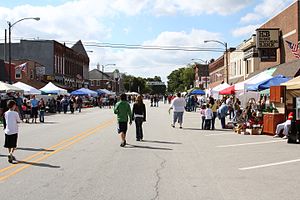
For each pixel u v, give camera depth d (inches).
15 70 2159.2
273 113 807.7
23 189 341.4
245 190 338.0
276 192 330.6
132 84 7278.5
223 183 365.7
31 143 672.4
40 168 439.8
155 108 2620.6
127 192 331.3
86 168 440.5
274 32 1486.2
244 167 448.1
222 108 980.6
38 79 2513.5
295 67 1163.9
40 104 1226.0
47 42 2962.6
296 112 671.8
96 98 3137.3
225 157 521.3
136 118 713.6
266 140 722.2
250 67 1994.3
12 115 482.6
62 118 1464.1
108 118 1461.6
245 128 851.4
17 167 445.7
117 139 737.6
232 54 2487.7
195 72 4940.9
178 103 1000.9
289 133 677.3
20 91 1359.5
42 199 308.3
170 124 1144.2
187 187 349.7
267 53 1514.5
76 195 320.8
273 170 430.3
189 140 723.4
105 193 327.9
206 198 311.6
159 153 557.0
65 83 3294.8
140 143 676.1
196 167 447.8
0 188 345.1
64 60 3309.5
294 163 474.0
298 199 308.2
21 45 2955.2
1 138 765.9
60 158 510.3
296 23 1320.1
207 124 956.0
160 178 387.5
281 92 801.6
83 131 906.7
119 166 453.1
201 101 2340.1
